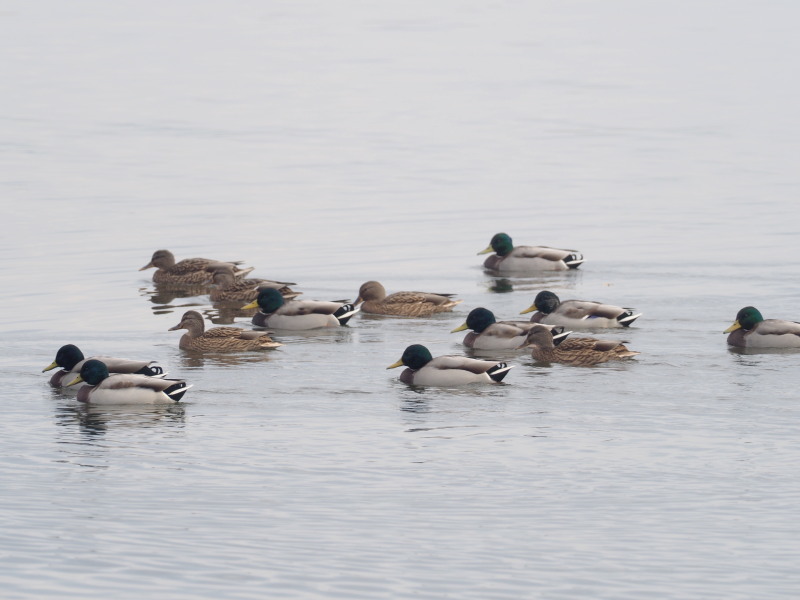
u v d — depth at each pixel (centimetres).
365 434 2388
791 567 1784
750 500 2045
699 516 1980
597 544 1867
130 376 2591
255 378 2789
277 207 5041
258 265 4078
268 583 1727
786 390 2656
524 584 1728
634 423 2442
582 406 2556
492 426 2433
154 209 4981
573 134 6850
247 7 13762
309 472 2184
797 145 6431
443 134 6844
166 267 3878
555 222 4759
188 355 3006
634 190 5375
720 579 1745
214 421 2475
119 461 2244
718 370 2820
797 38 11356
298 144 6550
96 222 4725
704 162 6012
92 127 7056
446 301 3466
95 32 11700
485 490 2095
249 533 1912
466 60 9888
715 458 2242
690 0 14538
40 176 5644
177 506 2027
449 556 1823
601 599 1680
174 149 6419
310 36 11381
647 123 7212
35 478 2156
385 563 1797
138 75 9175
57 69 9450
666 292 3644
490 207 5047
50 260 4119
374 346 3092
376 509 2012
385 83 8738
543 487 2108
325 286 3791
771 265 3975
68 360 2736
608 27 12212
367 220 4803
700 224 4675
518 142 6600
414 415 2506
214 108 7788
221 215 4878
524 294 3662
